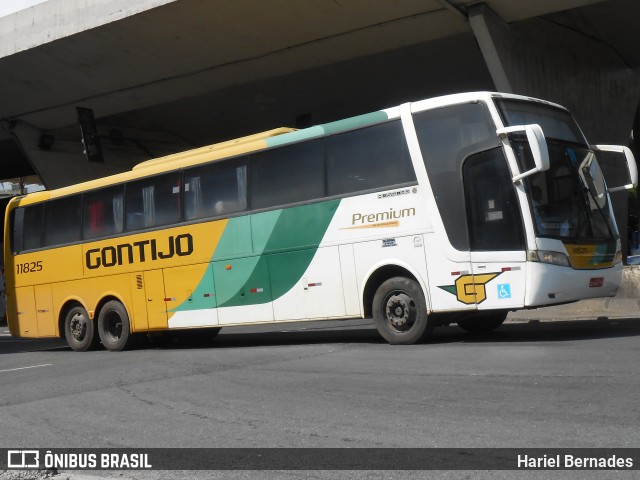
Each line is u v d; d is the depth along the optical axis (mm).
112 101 27391
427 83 24750
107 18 21656
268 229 12906
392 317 11531
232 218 13430
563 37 21859
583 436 5664
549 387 7379
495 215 10641
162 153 32344
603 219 11453
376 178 11703
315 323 19547
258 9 20156
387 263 11492
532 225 10398
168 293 14383
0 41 24328
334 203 12141
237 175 13469
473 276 10750
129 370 11336
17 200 17750
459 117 11031
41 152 30531
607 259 11227
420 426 6320
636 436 5574
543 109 11531
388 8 19547
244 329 19797
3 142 34531
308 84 25781
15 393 10047
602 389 7121
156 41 22547
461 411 6695
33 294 17125
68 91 26859
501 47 19172
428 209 11125
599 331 11891
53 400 9180
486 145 10758
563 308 15445
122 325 15258
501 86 19562
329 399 7711
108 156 30891
